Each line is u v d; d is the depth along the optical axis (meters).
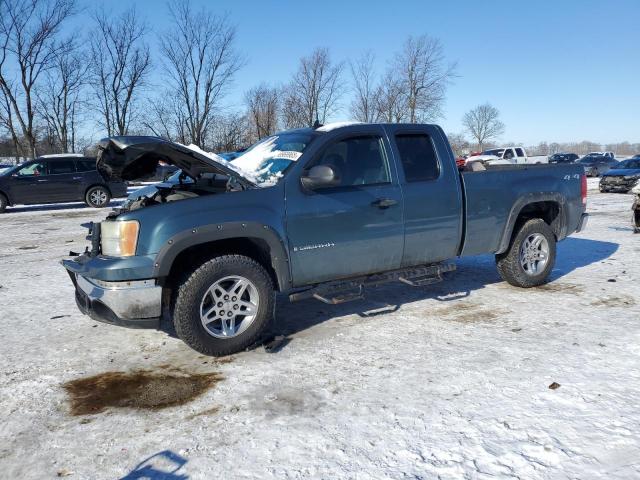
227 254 4.09
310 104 37.12
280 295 5.81
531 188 5.57
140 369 3.91
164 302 3.97
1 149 40.12
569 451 2.64
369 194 4.52
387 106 38.03
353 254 4.48
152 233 3.72
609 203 15.57
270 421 3.06
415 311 5.07
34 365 4.03
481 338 4.27
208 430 2.99
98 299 3.74
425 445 2.74
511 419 2.96
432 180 4.90
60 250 9.38
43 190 16.69
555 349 3.96
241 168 4.56
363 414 3.09
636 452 2.61
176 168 5.52
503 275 5.83
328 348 4.17
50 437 2.98
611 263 6.95
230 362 3.96
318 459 2.66
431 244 4.92
